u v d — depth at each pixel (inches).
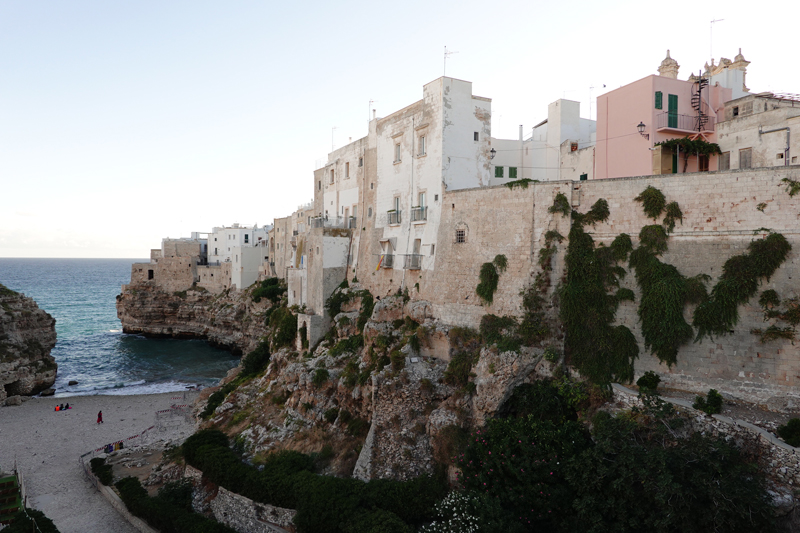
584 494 868.6
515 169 1900.8
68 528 1258.6
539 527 904.9
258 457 1417.3
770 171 968.3
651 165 1416.1
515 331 1219.2
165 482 1428.4
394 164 1760.6
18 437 1909.4
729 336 983.6
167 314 4131.4
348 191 2154.3
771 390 932.0
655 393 952.3
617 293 1119.0
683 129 1451.8
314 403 1544.0
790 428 810.8
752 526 737.0
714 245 1022.4
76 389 2701.8
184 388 2696.9
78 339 4151.1
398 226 1721.2
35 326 2856.8
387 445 1213.1
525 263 1251.2
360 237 1999.3
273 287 3272.6
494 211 1332.4
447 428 1132.5
